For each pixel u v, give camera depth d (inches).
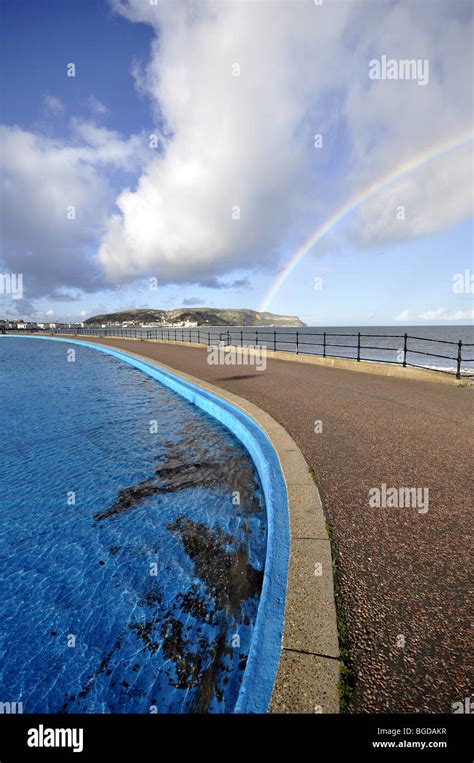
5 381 590.6
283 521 123.1
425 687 62.8
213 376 454.9
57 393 478.9
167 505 178.1
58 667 95.0
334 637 72.6
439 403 283.0
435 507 125.6
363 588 87.4
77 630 106.7
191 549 143.6
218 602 115.7
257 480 201.0
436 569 93.7
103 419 340.8
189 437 279.3
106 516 169.5
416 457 171.9
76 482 206.1
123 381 575.5
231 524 159.9
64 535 154.9
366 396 314.0
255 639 75.8
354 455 176.6
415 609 80.3
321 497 134.8
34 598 119.7
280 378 429.7
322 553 100.2
